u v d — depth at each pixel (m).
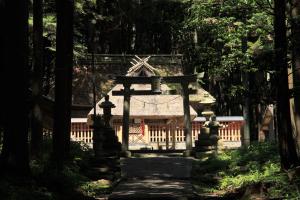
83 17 33.72
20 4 12.11
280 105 12.79
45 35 28.61
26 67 12.20
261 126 28.83
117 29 40.91
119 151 22.92
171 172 18.69
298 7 13.94
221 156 21.05
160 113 28.17
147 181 17.06
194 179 17.88
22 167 11.90
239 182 16.00
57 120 16.86
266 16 15.49
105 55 37.00
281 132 12.84
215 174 18.38
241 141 28.47
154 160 20.84
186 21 17.78
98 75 35.50
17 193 10.59
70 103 17.95
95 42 39.91
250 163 17.64
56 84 17.06
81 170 18.59
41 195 11.33
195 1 17.56
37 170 14.47
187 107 23.70
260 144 19.73
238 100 16.73
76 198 13.34
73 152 19.83
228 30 16.83
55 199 11.81
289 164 12.76
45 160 16.67
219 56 16.34
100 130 21.52
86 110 33.50
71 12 17.80
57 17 17.41
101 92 34.38
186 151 23.17
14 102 11.95
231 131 29.14
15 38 12.05
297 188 11.35
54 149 16.75
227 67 15.90
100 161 20.05
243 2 15.27
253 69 15.22
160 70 36.88
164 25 39.00
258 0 15.04
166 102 28.19
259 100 13.93
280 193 11.68
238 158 18.94
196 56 16.78
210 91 38.59
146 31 42.00
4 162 11.79
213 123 23.80
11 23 12.08
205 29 17.12
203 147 23.34
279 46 12.77
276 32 12.80
